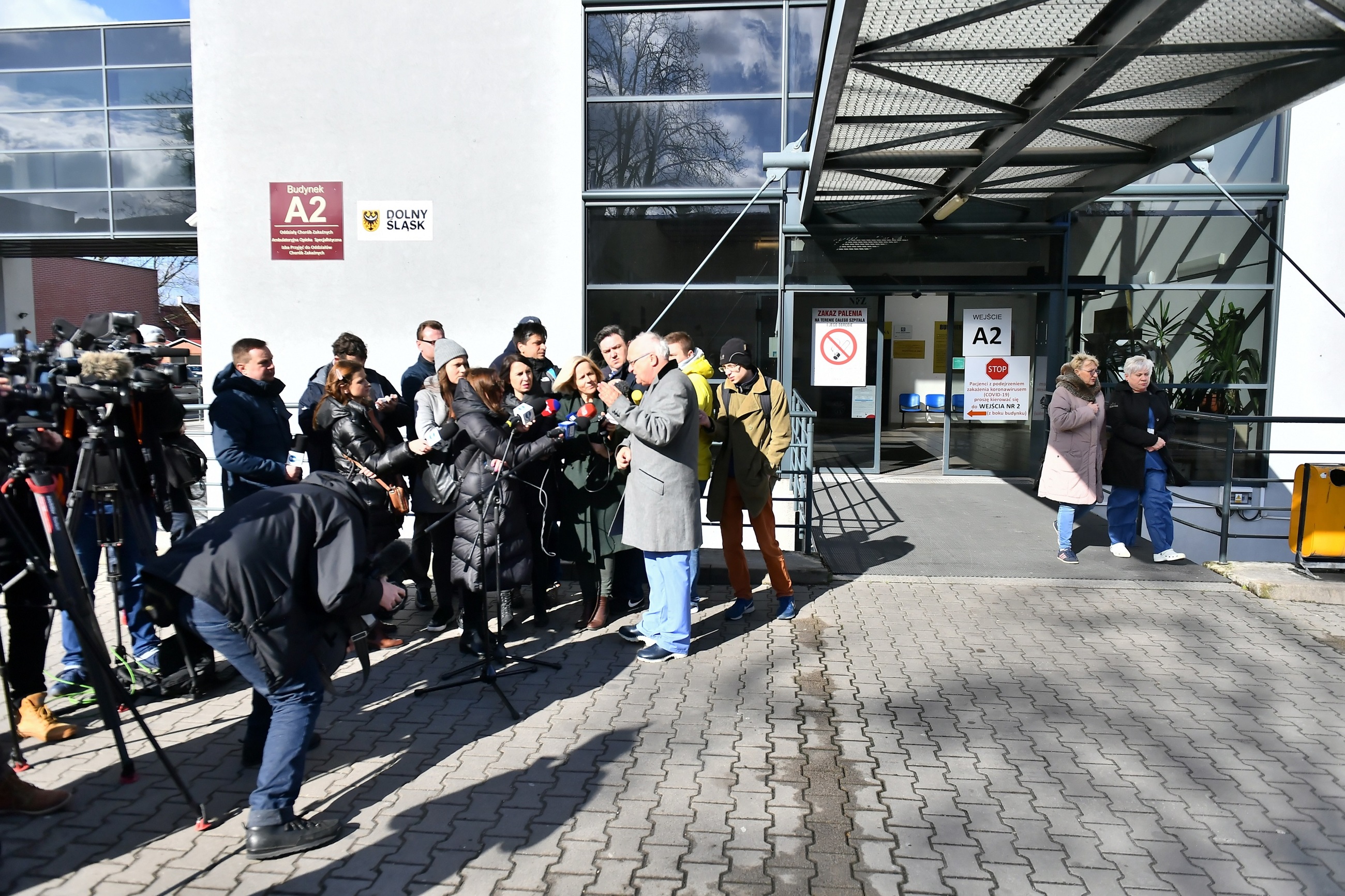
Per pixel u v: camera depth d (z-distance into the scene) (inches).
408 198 360.8
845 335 398.0
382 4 354.9
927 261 380.2
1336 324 366.0
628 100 362.3
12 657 144.4
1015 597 233.3
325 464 210.4
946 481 397.4
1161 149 276.2
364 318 364.2
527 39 354.9
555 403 186.5
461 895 104.9
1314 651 192.7
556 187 359.9
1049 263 379.9
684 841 116.9
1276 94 224.2
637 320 370.9
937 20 215.9
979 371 401.1
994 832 119.6
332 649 117.0
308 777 134.6
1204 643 198.4
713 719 156.9
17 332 137.7
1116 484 266.5
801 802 127.5
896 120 247.0
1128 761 140.9
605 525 205.3
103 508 149.8
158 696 166.2
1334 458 369.1
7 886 105.7
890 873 109.8
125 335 154.7
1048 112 227.0
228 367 186.5
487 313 363.9
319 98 357.7
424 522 207.2
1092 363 261.0
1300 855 114.5
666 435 173.5
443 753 142.8
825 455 408.5
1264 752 144.5
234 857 112.6
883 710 160.6
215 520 112.7
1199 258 375.9
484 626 170.6
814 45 359.6
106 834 117.9
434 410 198.5
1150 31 179.6
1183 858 113.5
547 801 127.4
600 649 194.7
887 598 233.0
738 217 323.6
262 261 363.6
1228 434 259.0
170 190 561.9
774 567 213.8
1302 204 365.1
